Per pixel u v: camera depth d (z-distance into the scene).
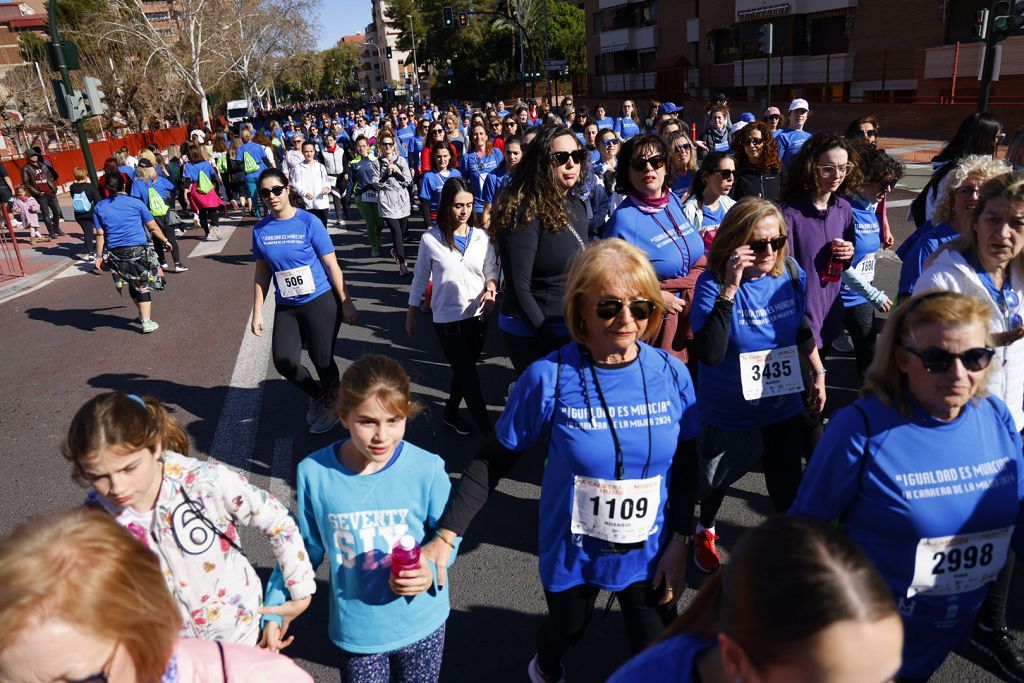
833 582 1.07
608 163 8.23
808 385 3.61
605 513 2.32
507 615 3.45
